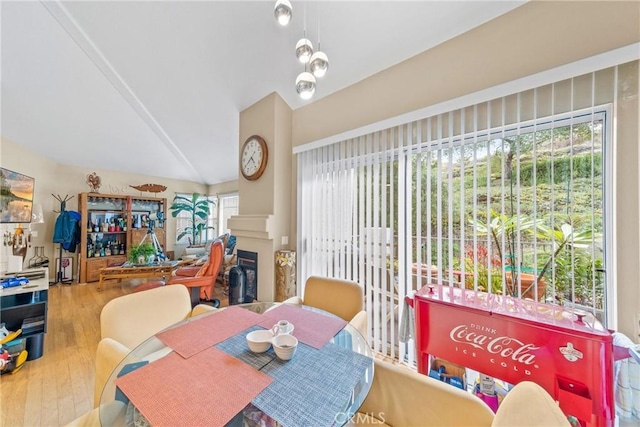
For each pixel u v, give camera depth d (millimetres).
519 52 1564
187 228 6344
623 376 1128
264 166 2928
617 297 1280
